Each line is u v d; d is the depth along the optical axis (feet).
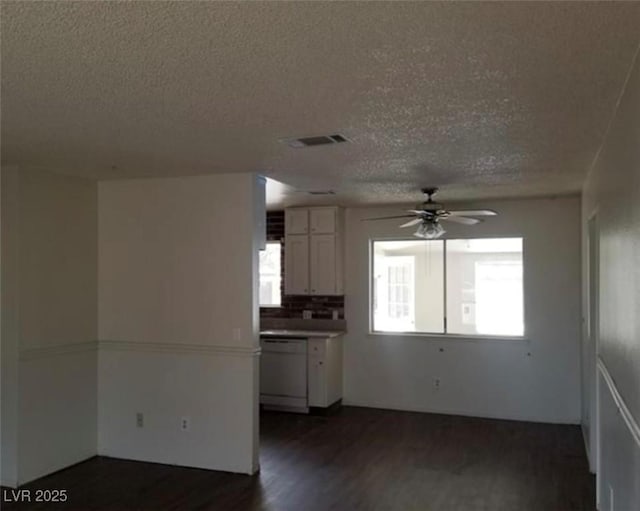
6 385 13.83
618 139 8.61
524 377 20.35
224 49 6.57
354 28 5.99
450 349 21.36
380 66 7.11
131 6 5.49
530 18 5.76
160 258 15.70
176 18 5.75
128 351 15.99
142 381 15.83
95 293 16.21
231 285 14.97
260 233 15.21
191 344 15.33
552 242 20.02
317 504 12.71
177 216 15.55
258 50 6.60
